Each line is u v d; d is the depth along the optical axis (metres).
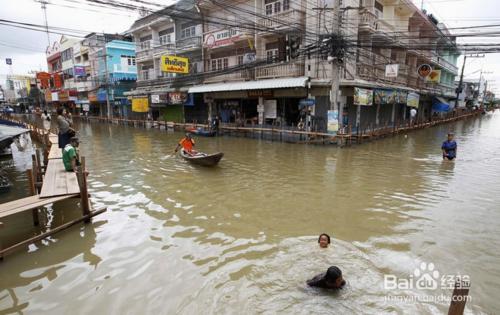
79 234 7.24
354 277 5.20
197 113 29.33
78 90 47.81
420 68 22.86
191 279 5.38
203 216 8.16
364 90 18.97
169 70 24.64
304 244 6.51
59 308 4.82
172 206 8.94
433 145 19.39
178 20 29.12
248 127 23.16
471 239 6.70
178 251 6.36
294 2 20.20
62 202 9.39
